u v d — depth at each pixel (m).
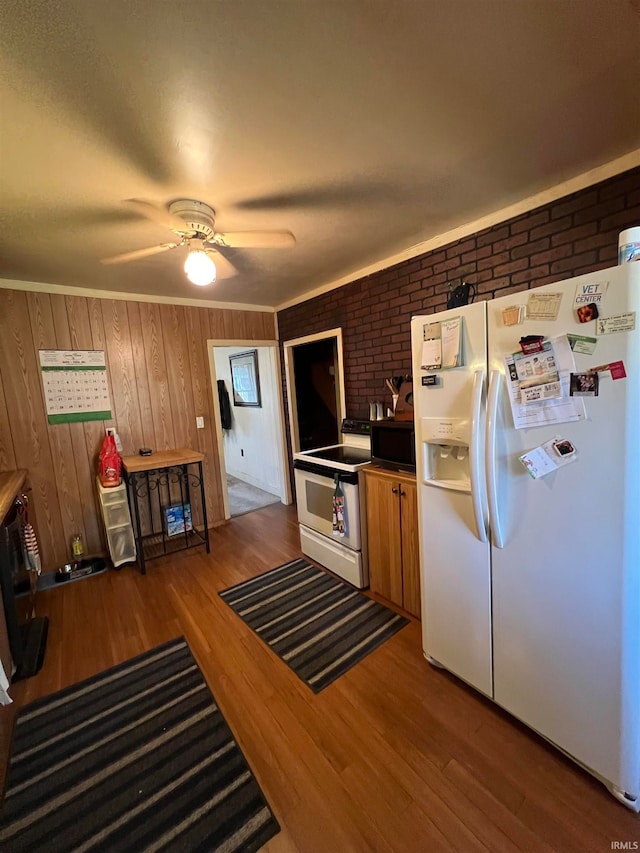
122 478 3.27
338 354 3.51
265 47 1.03
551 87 1.24
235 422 5.92
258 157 1.53
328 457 2.97
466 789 1.33
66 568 3.11
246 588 2.77
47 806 1.35
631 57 1.13
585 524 1.24
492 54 1.10
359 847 1.18
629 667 1.19
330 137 1.44
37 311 3.07
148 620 2.45
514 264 2.14
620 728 1.22
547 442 1.30
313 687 1.83
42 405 3.12
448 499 1.68
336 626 2.27
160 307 3.67
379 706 1.70
